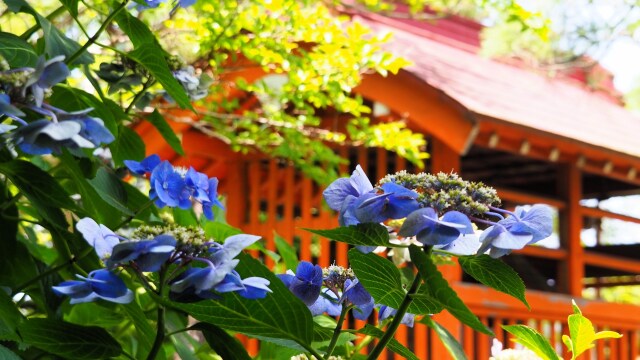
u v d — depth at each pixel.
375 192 1.30
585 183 10.82
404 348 1.41
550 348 1.66
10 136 1.37
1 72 1.38
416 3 7.59
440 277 1.20
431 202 1.25
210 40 4.90
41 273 2.06
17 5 1.92
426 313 1.39
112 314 2.36
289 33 5.08
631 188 10.45
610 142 7.61
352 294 1.44
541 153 7.01
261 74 6.25
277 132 6.23
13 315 1.51
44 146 1.35
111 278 1.19
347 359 1.93
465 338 7.12
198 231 1.24
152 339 1.76
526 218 1.25
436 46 9.91
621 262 8.48
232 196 8.08
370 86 6.43
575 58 9.96
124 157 2.32
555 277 11.34
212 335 1.38
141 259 1.17
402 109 6.48
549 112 8.26
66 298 2.04
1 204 2.09
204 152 7.73
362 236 1.28
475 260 1.31
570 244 8.09
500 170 9.86
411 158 6.05
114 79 2.25
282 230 7.93
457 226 1.19
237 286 1.18
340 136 6.16
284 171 8.40
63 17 5.41
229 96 6.60
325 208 7.43
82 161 2.07
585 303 8.00
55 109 1.38
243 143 6.35
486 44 9.16
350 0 8.87
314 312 1.45
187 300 1.20
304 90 5.37
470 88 7.64
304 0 5.13
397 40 8.91
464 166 9.81
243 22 4.94
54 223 1.83
